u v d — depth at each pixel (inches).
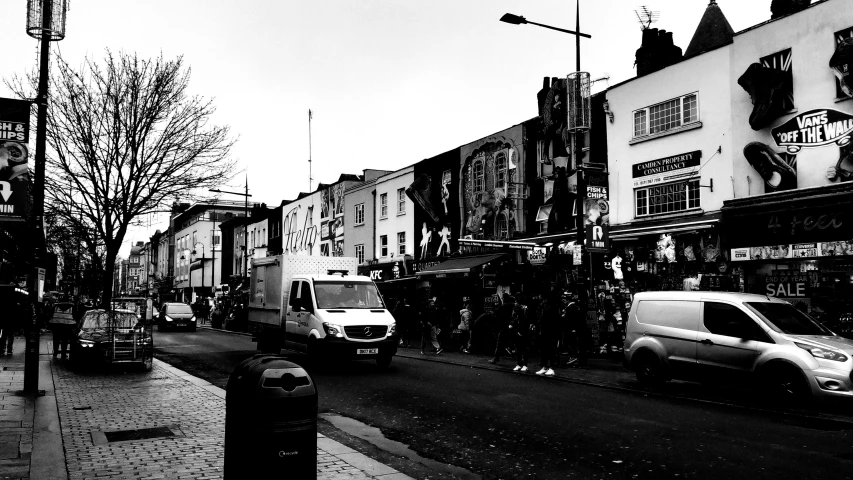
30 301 414.6
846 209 522.6
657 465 247.8
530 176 893.8
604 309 706.2
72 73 700.7
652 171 718.5
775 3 672.4
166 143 743.1
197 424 314.2
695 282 631.2
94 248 780.6
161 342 1002.1
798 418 342.6
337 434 312.0
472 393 440.8
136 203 762.2
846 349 365.4
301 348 635.5
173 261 3442.4
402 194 1264.8
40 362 637.9
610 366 610.9
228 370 603.2
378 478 219.8
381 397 426.0
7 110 374.0
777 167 583.2
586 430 314.0
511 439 296.7
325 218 1630.2
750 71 605.9
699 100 671.1
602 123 794.2
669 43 820.0
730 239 614.5
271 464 159.2
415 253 1199.6
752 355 396.5
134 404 377.4
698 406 384.5
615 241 722.2
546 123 861.8
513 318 593.0
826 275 545.0
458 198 1069.1
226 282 2481.5
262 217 2155.5
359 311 601.6
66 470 224.2
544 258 798.5
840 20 553.3
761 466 244.4
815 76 568.1
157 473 221.6
